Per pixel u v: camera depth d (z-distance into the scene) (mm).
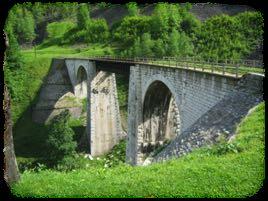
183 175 17359
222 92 29984
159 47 105938
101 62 71812
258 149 18562
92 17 171000
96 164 69438
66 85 99062
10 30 96750
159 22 122562
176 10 124250
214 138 23422
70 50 142125
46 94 96812
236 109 25203
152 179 17281
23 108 94750
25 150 79562
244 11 120562
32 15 170375
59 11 182625
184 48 104250
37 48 156750
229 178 16422
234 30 108438
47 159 71938
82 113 94062
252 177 16234
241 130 21375
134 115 54688
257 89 25078
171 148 28391
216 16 117000
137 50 108500
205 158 19516
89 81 77562
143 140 53781
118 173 19438
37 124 92125
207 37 111812
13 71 94812
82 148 77250
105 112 75812
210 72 32406
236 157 18438
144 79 51594
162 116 54375
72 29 163125
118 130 76875
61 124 66312
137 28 132000
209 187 16000
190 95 36719
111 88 76562
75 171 20391
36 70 102250
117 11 165500
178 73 39781
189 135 27438
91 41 146750
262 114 21797
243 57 99250
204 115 29000
